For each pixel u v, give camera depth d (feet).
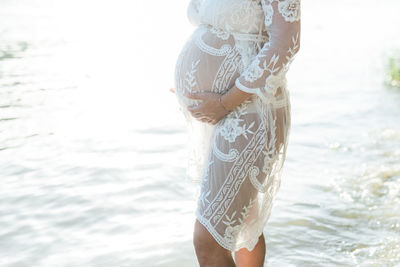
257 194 6.32
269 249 9.11
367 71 28.66
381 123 18.07
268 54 5.83
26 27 40.63
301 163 13.96
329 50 36.73
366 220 10.34
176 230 9.86
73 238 9.54
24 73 24.81
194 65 6.35
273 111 6.25
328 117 18.98
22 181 12.15
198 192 7.15
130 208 10.84
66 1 61.52
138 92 22.27
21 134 15.69
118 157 13.97
